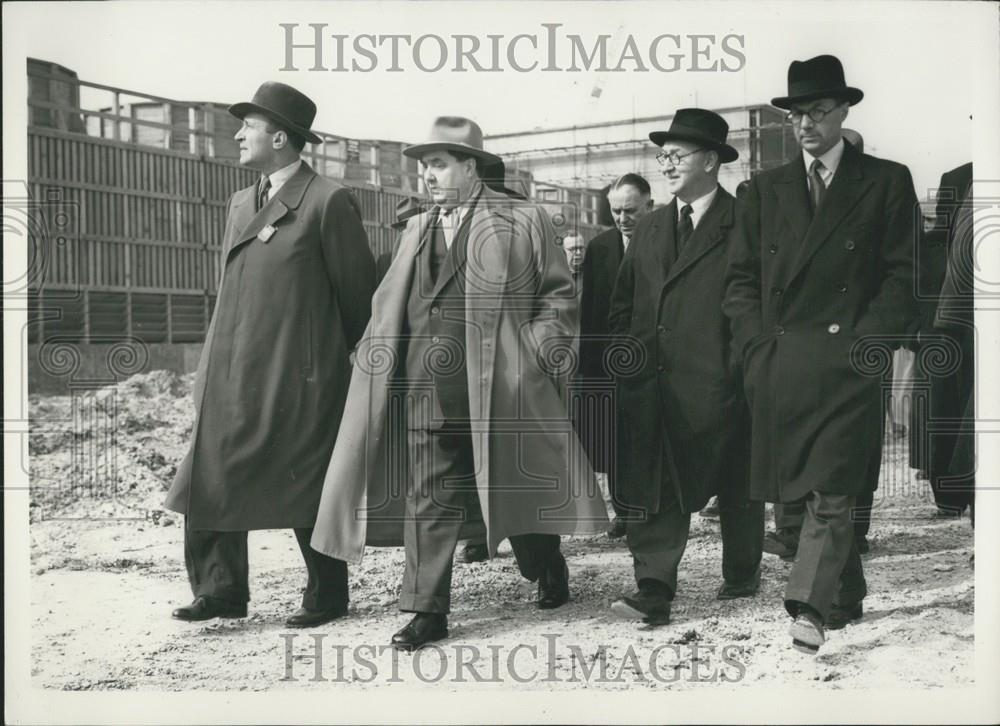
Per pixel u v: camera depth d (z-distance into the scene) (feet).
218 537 16.30
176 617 15.99
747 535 16.74
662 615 16.10
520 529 15.65
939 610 16.39
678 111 16.57
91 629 16.12
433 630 15.51
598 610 16.76
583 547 19.98
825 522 14.32
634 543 16.30
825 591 14.08
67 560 19.07
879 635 15.76
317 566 16.33
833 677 14.96
